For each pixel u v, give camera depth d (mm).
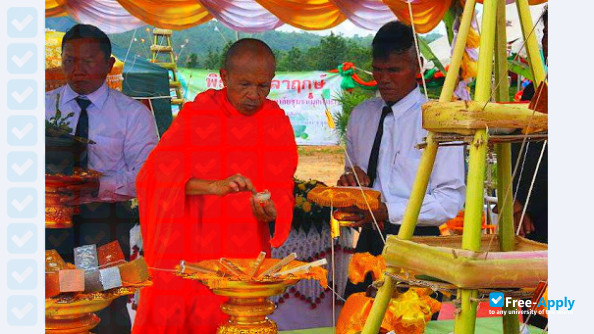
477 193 1075
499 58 1317
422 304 1473
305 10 2588
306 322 2516
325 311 2543
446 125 1087
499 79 1319
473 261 1021
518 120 1074
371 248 2438
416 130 2381
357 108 2512
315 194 2178
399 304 1452
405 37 2354
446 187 2281
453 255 1044
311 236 2477
